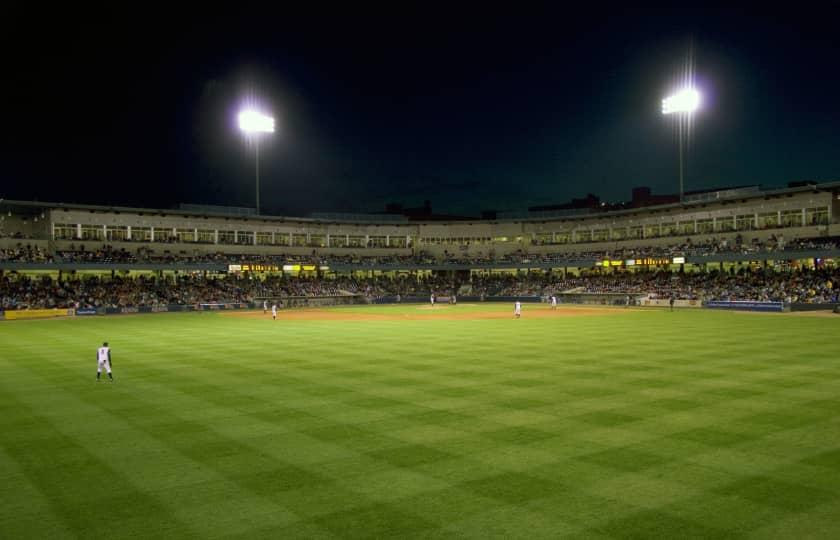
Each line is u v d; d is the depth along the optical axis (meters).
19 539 7.67
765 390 16.56
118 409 15.06
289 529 7.87
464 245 91.06
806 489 9.12
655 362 21.89
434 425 13.09
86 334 35.78
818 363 21.33
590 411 14.22
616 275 78.81
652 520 8.05
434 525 7.94
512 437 12.08
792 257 59.75
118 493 9.26
